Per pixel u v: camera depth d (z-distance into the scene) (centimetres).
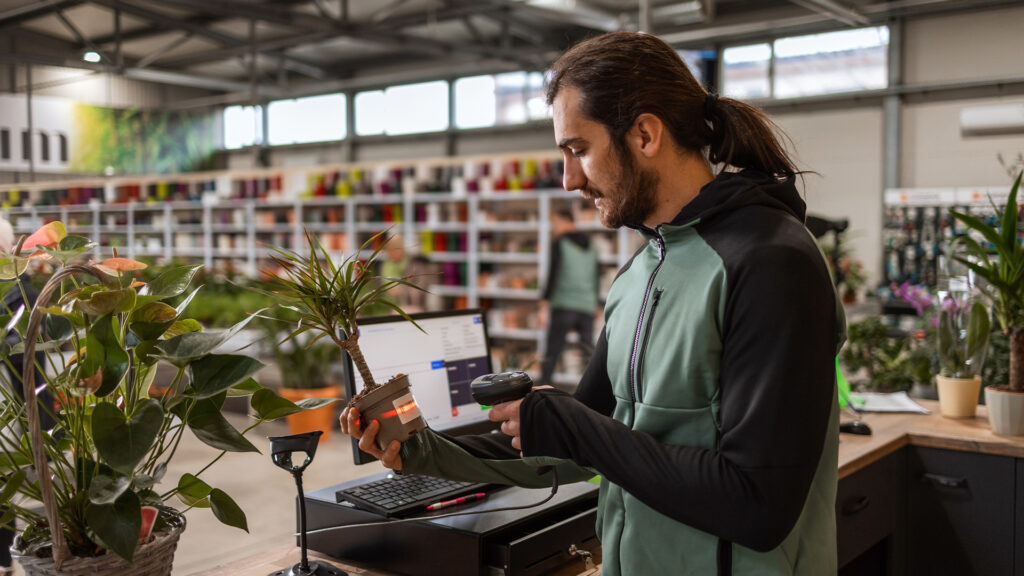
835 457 118
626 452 106
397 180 973
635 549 120
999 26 987
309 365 550
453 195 907
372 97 1519
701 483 100
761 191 112
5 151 1366
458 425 201
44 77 1487
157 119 1625
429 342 200
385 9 1053
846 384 279
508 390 113
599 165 114
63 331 117
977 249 269
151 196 1276
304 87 1466
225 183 1154
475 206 896
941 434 251
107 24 1362
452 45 1159
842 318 112
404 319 196
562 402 112
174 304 124
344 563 160
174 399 110
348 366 179
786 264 102
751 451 98
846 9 952
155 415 106
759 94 1132
